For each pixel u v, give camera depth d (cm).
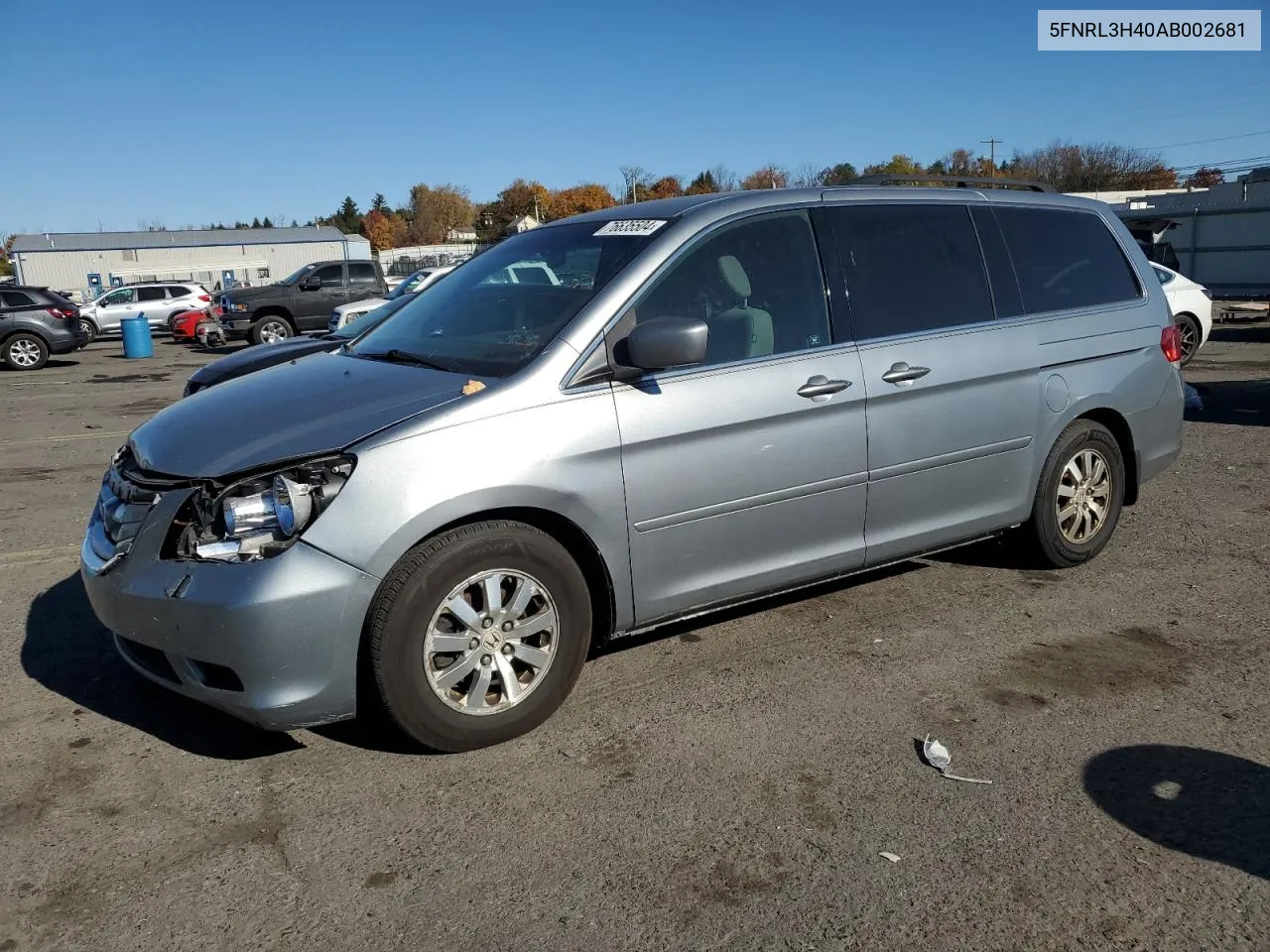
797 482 406
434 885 283
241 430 345
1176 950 252
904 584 513
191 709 392
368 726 376
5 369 2025
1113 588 503
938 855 292
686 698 393
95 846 303
